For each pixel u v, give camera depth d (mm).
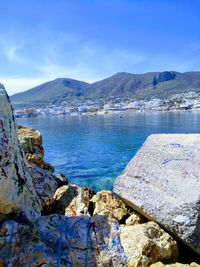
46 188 8492
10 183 5133
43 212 7457
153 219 5879
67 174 18391
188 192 5504
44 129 57250
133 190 6461
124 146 29562
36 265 4648
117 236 5273
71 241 5074
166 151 6770
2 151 5031
